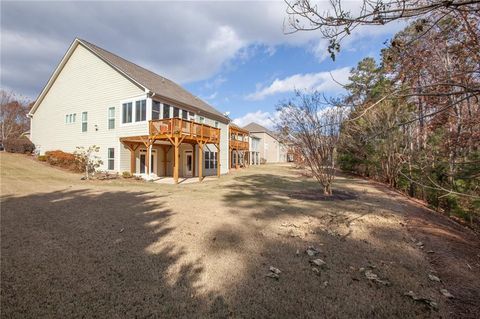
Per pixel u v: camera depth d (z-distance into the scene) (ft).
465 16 9.74
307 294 9.49
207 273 11.06
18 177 38.55
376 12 5.80
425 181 26.23
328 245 14.48
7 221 17.78
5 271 10.78
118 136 52.44
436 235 17.02
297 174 68.74
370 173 59.82
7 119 106.83
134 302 8.82
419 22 8.07
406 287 10.03
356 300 9.11
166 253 13.10
